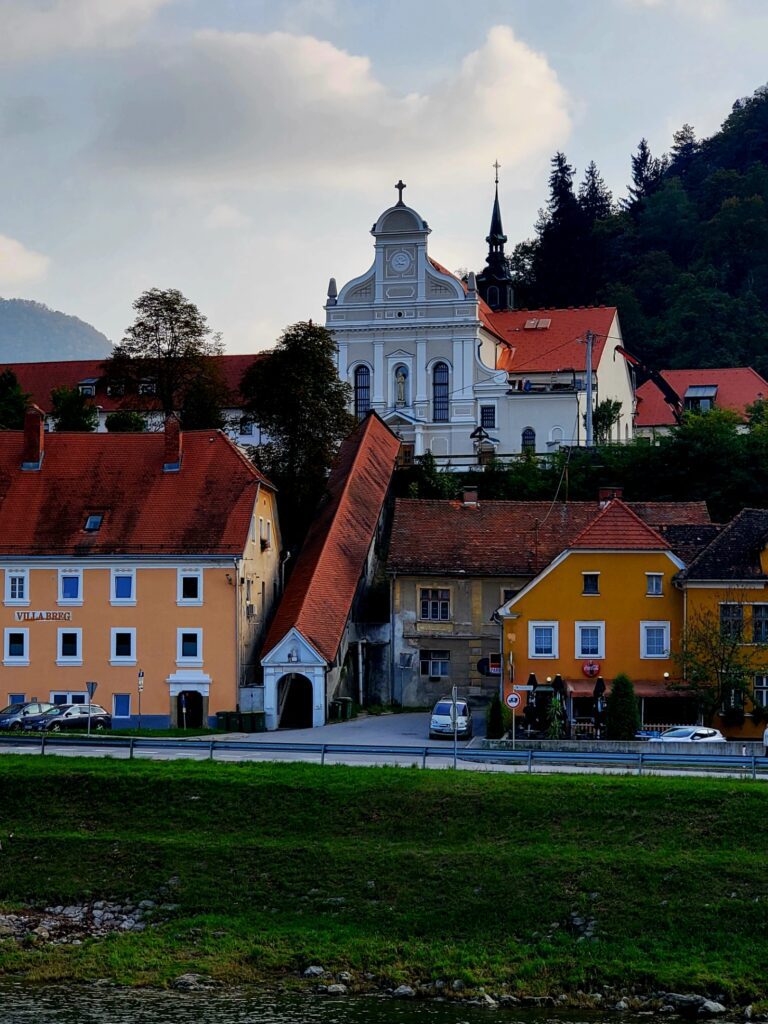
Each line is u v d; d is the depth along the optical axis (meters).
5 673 94.00
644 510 102.19
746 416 144.00
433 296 134.12
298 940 57.41
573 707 86.69
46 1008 51.97
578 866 60.25
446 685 96.62
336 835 63.66
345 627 93.75
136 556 93.12
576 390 131.75
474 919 58.09
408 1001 53.16
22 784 67.81
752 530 88.25
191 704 92.88
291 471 108.81
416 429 132.00
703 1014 52.25
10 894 61.12
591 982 54.31
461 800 64.75
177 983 54.28
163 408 118.81
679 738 78.00
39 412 99.50
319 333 111.06
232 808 65.56
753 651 85.00
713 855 60.56
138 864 62.47
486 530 98.81
